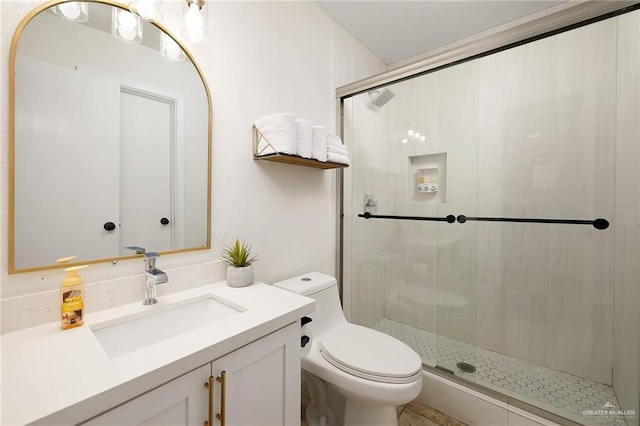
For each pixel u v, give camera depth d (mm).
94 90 904
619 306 1435
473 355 1825
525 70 1754
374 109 2104
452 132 1957
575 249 1648
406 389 1044
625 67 1380
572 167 1644
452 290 2004
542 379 1601
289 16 1558
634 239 1274
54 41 831
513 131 1802
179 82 1100
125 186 972
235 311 966
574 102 1624
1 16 751
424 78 1993
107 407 517
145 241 1019
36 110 799
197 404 662
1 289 750
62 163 844
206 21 1071
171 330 958
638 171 1283
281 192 1522
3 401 482
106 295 906
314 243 1750
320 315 1426
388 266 2238
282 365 884
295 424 927
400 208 2168
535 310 1767
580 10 1204
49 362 605
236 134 1296
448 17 1873
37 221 802
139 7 900
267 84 1436
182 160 1110
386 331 2119
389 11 1822
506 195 1838
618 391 1417
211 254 1212
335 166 1646
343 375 1115
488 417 1368
